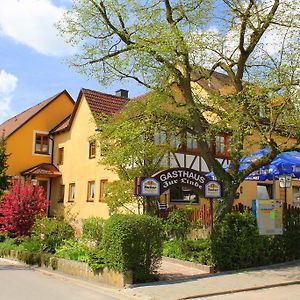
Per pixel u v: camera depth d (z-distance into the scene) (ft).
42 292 34.14
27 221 59.98
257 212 47.21
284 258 48.67
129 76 51.34
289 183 63.10
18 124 114.62
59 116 116.16
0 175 78.64
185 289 34.86
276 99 41.39
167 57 46.98
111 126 54.85
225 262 43.73
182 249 47.52
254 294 34.06
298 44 40.81
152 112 51.57
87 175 95.04
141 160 60.75
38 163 111.45
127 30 49.21
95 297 32.71
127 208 62.95
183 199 79.15
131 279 36.76
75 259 44.27
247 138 47.67
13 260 54.95
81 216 94.84
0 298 31.40
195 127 49.49
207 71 52.08
